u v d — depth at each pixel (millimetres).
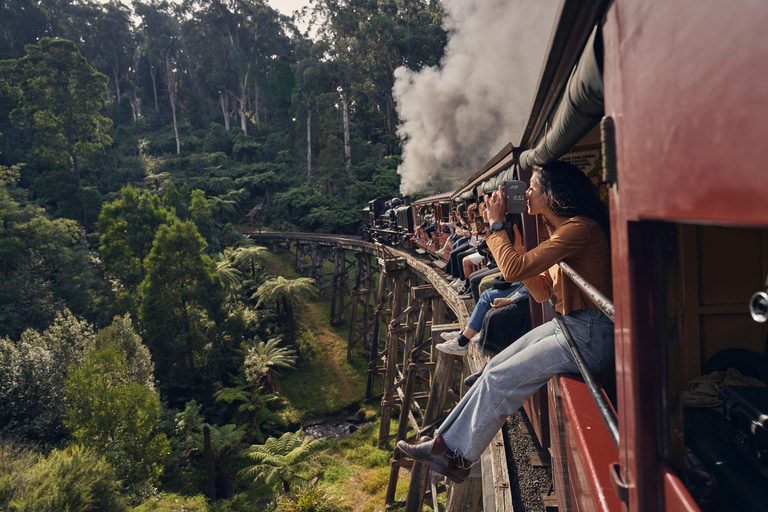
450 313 16062
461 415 1924
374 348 19969
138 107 71938
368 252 24203
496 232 1950
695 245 1843
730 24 385
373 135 51500
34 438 15547
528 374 1785
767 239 1800
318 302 30016
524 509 2947
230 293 28188
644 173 637
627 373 817
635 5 648
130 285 26938
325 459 15273
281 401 20484
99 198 41219
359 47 43469
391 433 16594
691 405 1680
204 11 58312
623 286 800
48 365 16750
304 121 50719
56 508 9938
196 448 16594
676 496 696
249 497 14906
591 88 948
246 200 49875
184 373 21672
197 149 57625
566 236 1728
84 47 66750
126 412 14883
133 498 13195
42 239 27250
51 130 41969
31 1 62312
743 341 1860
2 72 44125
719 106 410
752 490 1191
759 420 1256
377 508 12750
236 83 60312
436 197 12664
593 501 1226
